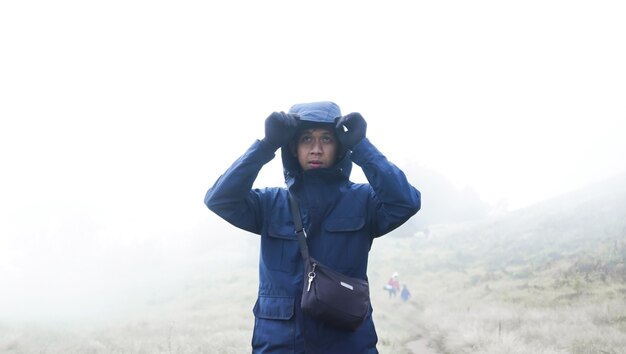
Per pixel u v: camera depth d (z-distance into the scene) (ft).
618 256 67.72
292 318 7.36
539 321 41.98
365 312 7.29
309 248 7.72
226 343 38.09
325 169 7.88
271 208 8.15
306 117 7.95
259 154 7.86
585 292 54.60
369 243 8.18
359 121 7.79
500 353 31.27
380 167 7.62
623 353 27.91
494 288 74.49
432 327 49.21
